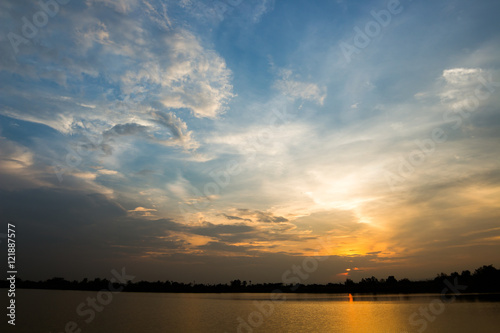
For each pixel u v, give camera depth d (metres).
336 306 135.38
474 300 129.00
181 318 86.31
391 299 179.00
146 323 73.69
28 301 143.50
